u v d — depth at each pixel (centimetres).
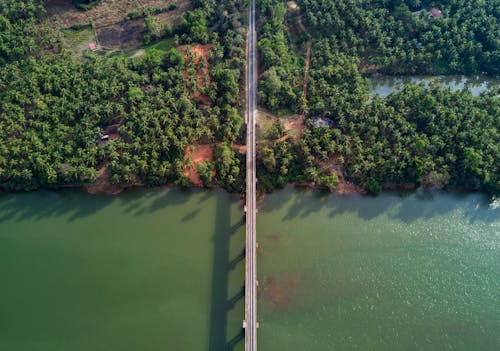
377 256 12125
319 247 12250
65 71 15275
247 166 13162
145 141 13475
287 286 11450
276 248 12188
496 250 12344
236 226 12606
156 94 14712
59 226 12669
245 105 15012
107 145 13312
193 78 14912
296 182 13512
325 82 15188
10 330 10688
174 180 13438
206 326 10731
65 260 11950
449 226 12838
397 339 10619
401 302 11256
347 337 10606
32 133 13588
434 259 12125
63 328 10712
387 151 13375
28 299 11225
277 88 14850
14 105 14162
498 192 13200
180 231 12512
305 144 13500
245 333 10025
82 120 13775
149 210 12962
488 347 10556
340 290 11425
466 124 13825
